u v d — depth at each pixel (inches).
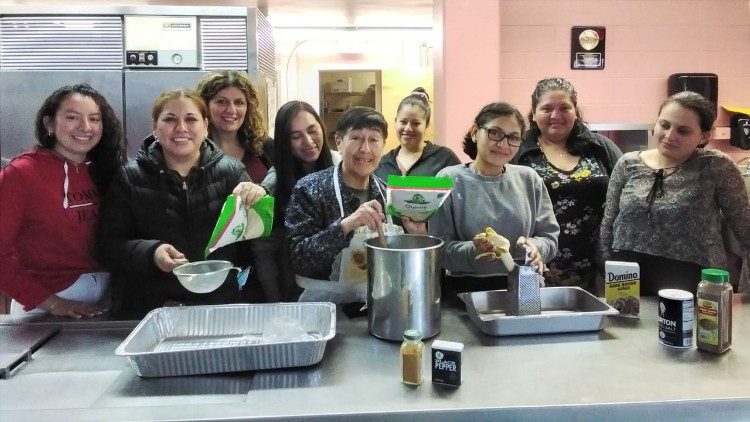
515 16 140.4
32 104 125.9
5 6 124.6
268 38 149.2
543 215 71.6
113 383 45.8
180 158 71.2
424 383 44.7
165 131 68.7
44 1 163.3
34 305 67.0
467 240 68.9
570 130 88.0
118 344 54.8
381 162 115.0
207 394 43.7
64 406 41.7
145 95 127.0
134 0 167.8
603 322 55.1
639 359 48.6
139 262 64.3
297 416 39.8
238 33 128.6
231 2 171.6
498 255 56.7
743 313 60.0
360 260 62.5
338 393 43.1
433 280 53.0
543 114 86.7
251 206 57.3
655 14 141.9
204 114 72.1
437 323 54.0
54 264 73.1
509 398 41.6
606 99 143.9
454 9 134.3
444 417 40.0
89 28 126.4
